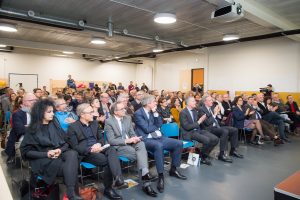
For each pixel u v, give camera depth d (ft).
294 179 3.55
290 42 23.63
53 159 7.22
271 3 15.11
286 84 24.02
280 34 19.57
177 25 19.63
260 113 18.25
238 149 15.15
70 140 8.04
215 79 30.73
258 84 26.27
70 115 10.87
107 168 8.14
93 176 9.96
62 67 39.42
